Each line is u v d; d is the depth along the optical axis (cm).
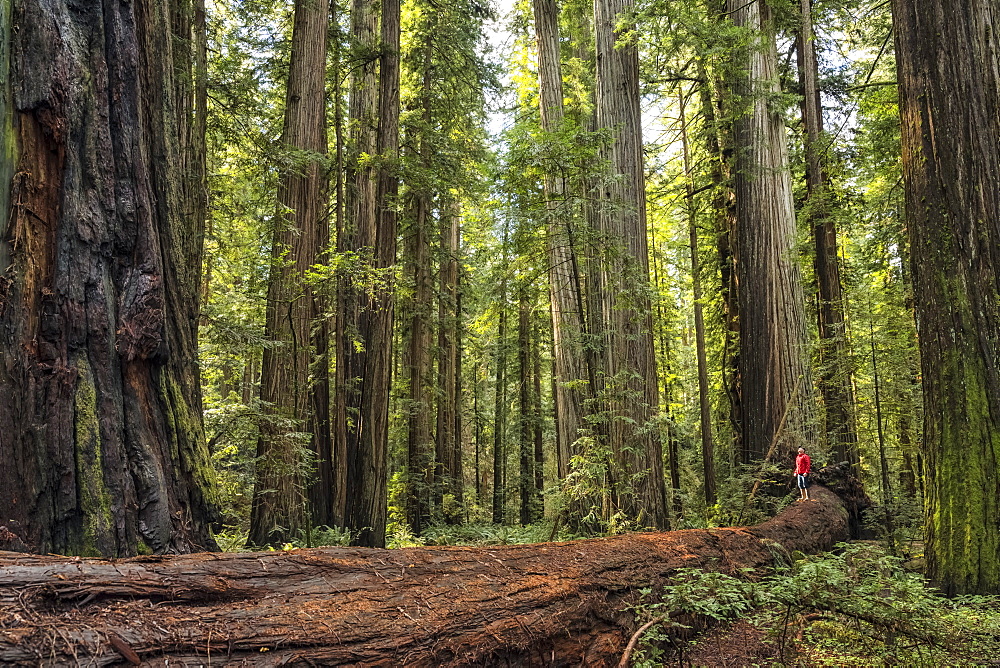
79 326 315
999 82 636
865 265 1453
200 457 373
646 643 388
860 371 1340
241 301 1064
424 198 1620
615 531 863
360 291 1162
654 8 969
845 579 421
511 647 296
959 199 629
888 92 1264
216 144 894
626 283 959
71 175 325
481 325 2298
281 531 805
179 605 216
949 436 609
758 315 1164
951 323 621
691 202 1655
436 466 1948
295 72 969
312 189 953
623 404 938
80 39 339
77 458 299
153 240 357
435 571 319
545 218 813
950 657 387
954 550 584
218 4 1004
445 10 1645
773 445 1098
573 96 1698
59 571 199
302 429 889
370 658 234
